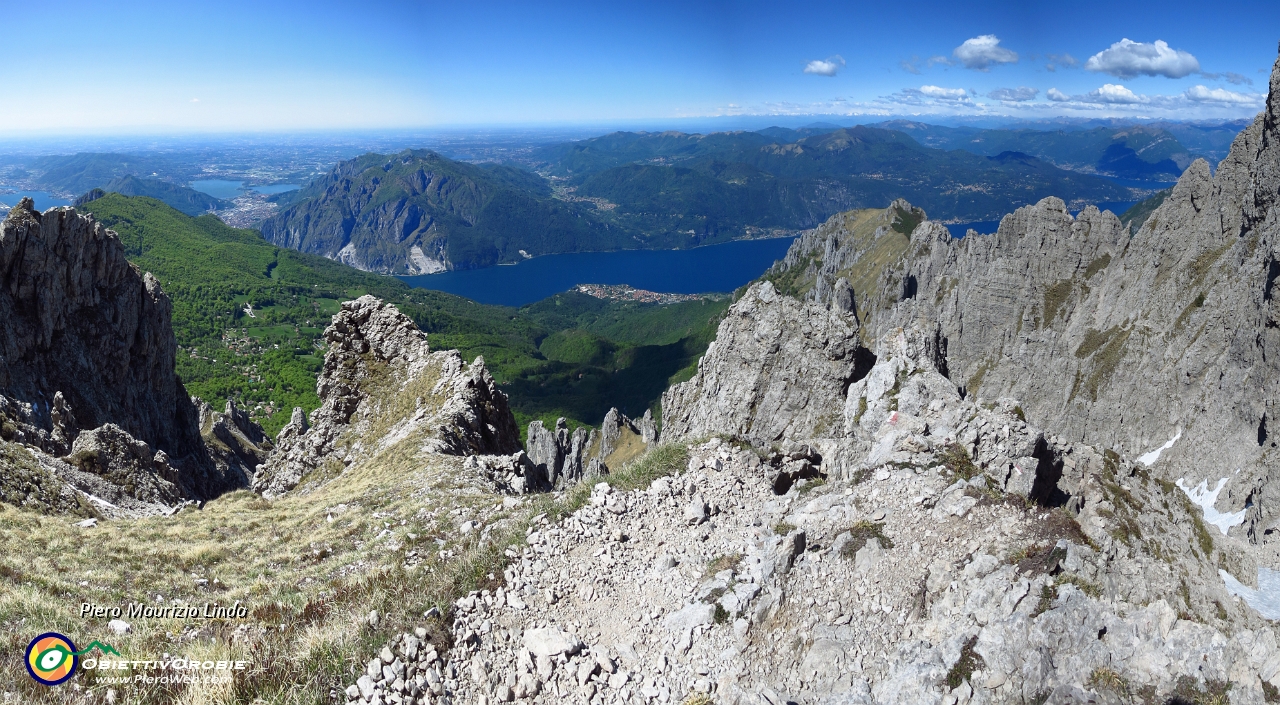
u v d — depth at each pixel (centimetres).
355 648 1595
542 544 2144
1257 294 10119
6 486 3603
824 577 1883
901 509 2091
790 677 1645
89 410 7281
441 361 6488
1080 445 3978
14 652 1667
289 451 6862
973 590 1711
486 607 1809
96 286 7894
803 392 7125
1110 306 15162
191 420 9569
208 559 2870
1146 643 1435
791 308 7506
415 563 2486
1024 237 17425
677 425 9838
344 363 7056
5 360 6456
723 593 1886
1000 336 17300
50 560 2617
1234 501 9369
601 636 1784
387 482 4028
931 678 1469
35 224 7106
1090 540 1884
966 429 2569
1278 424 9288
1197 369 11562
